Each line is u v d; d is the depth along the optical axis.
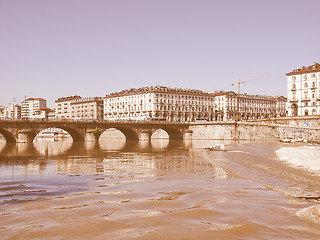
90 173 24.47
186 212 12.04
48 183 19.73
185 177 21.77
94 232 9.73
